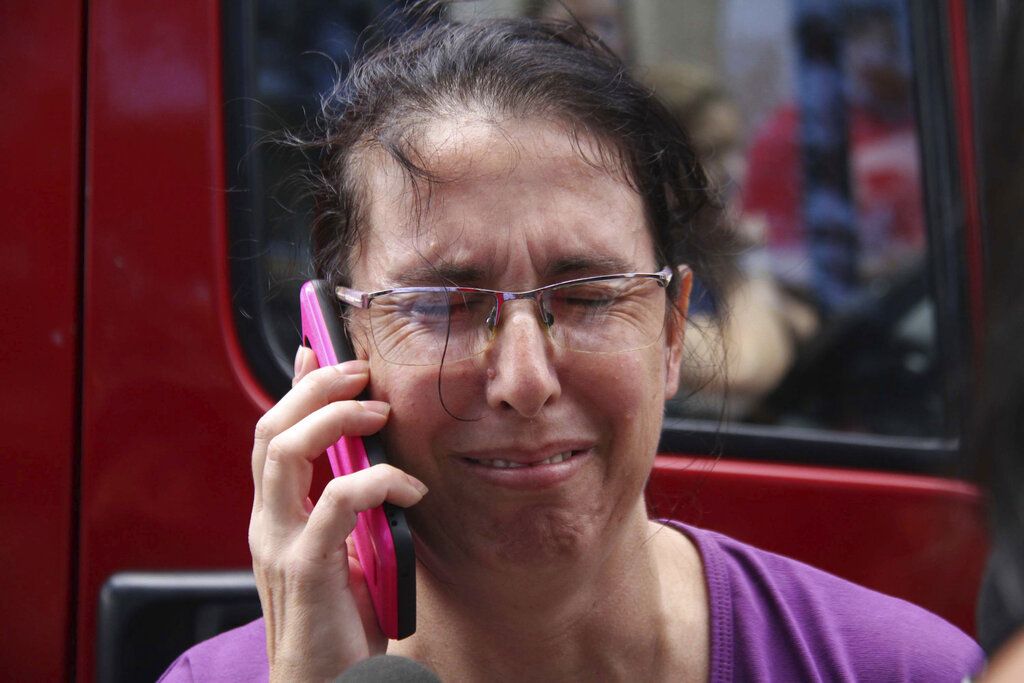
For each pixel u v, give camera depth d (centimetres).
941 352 213
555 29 138
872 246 220
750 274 219
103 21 185
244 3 191
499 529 119
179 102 187
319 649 120
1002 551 75
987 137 79
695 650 133
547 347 116
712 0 214
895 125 218
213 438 185
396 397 121
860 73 218
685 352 177
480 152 116
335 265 133
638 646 131
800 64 218
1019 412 73
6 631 184
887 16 216
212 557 184
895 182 219
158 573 183
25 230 185
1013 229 74
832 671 131
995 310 75
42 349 184
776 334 216
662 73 213
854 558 199
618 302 120
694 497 195
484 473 118
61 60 185
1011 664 73
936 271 216
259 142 190
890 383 215
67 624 183
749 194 219
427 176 117
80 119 185
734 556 143
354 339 131
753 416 213
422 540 127
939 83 215
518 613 124
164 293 186
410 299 119
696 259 156
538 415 115
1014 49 77
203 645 145
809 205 220
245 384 187
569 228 117
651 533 143
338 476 136
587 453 119
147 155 186
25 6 186
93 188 184
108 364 184
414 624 122
